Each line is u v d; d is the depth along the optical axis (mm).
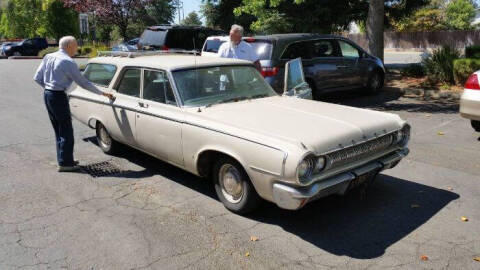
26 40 36688
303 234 4203
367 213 4625
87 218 4578
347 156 4160
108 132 6371
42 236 4207
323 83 10164
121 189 5367
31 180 5691
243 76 5746
